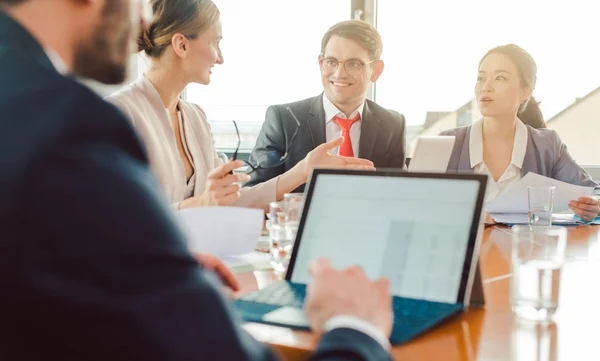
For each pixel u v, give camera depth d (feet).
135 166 1.97
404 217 3.98
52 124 1.82
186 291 1.90
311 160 7.25
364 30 9.25
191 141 8.06
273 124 9.39
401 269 3.88
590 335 3.38
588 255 5.72
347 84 9.16
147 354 1.81
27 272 1.74
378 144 9.22
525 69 9.31
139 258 1.83
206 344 1.90
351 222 4.13
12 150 1.79
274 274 4.82
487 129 9.58
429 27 13.04
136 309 1.79
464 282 3.71
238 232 5.30
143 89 7.44
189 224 5.09
